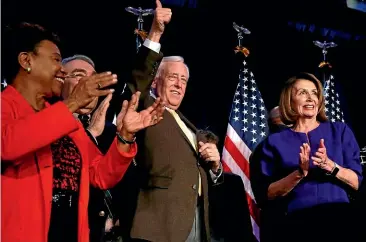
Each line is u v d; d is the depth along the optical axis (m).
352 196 3.62
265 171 3.56
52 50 2.47
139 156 3.01
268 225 3.53
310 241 3.35
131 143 2.53
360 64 6.76
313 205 3.37
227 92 6.07
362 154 4.73
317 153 3.28
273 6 6.28
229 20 6.12
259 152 3.70
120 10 5.38
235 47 5.66
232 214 4.15
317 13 6.45
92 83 2.24
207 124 5.98
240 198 4.23
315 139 3.58
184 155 3.02
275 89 6.39
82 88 2.24
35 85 2.44
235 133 5.21
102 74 2.25
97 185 2.59
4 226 2.20
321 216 3.37
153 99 3.11
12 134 2.14
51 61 2.45
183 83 3.35
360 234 3.45
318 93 3.72
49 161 2.32
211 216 4.09
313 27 6.51
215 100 6.04
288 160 3.53
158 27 3.01
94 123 3.27
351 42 6.77
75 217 2.39
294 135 3.63
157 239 2.83
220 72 6.08
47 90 2.46
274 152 3.60
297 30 6.47
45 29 2.51
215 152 3.06
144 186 2.97
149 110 2.52
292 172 3.43
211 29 6.05
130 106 2.52
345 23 6.63
